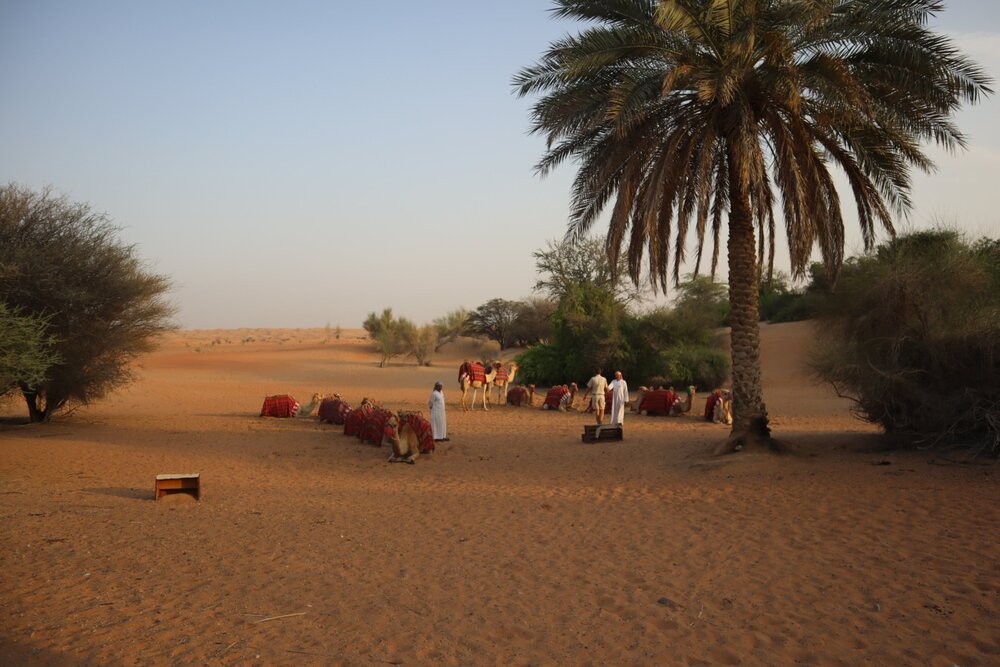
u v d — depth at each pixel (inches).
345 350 3223.4
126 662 194.7
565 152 584.7
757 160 481.4
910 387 535.5
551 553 308.3
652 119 535.2
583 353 1581.0
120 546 313.3
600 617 231.6
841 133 539.8
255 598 249.0
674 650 205.0
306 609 238.7
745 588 255.3
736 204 544.4
